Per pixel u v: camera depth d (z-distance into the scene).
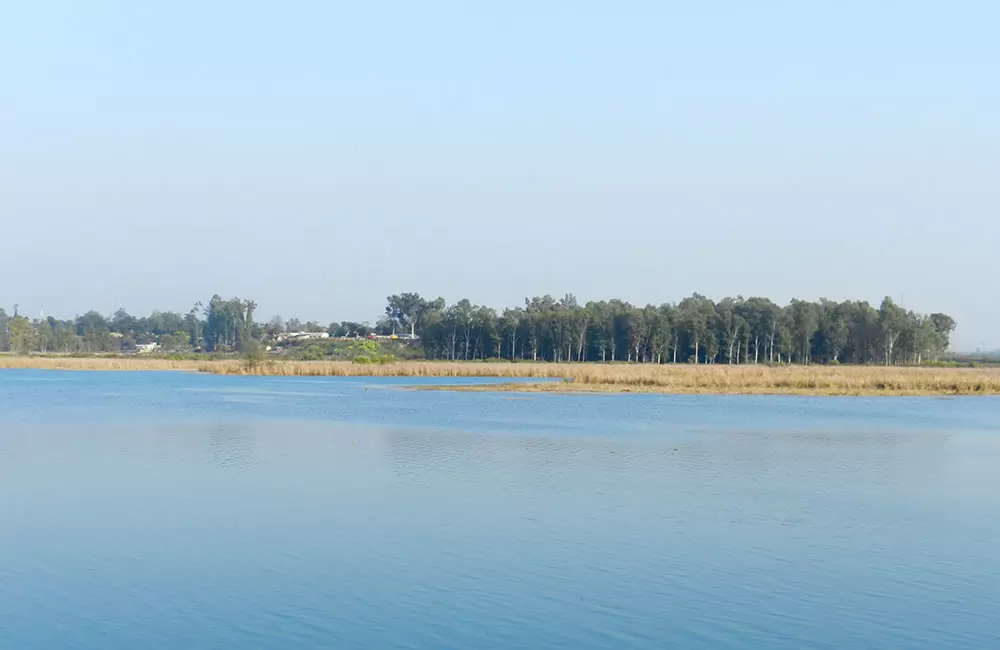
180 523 29.09
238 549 25.98
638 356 194.25
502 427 56.41
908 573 24.12
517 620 20.25
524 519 29.64
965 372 118.56
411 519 29.59
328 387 100.19
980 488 36.09
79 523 29.14
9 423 58.47
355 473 38.31
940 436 53.66
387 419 61.62
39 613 20.70
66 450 45.19
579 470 39.34
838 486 36.25
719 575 23.72
